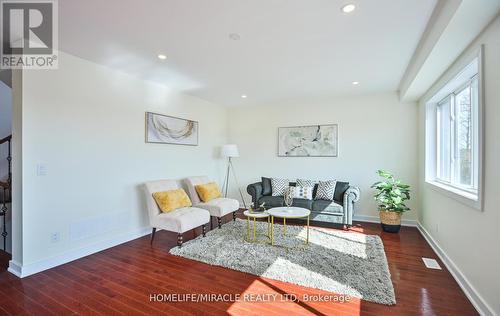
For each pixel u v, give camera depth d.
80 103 2.99
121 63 3.17
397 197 3.88
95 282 2.38
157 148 4.07
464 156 2.86
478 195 2.00
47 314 1.91
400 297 2.12
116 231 3.41
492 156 1.84
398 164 4.52
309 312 1.92
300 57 2.97
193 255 2.98
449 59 2.46
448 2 1.83
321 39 2.52
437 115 3.68
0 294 2.17
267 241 3.44
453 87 2.94
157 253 3.08
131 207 3.62
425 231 3.75
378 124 4.66
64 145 2.83
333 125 5.01
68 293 2.19
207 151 5.33
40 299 2.10
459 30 1.93
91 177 3.11
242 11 2.03
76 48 2.72
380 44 2.63
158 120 4.06
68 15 2.09
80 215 2.99
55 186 2.74
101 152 3.22
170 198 3.53
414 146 4.41
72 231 2.90
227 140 6.01
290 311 1.93
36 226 2.58
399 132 4.51
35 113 2.57
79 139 2.98
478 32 1.96
